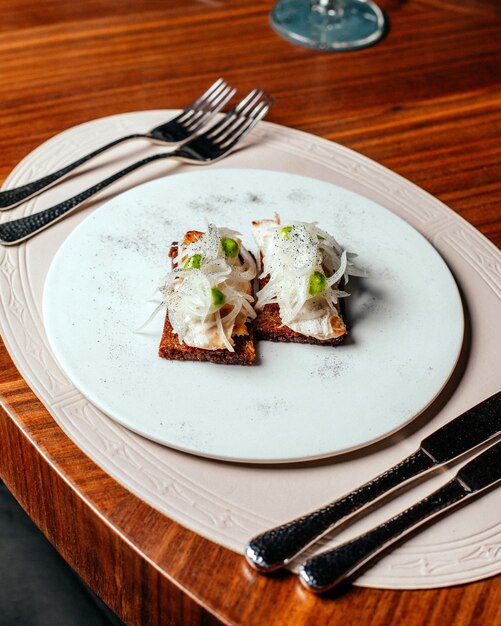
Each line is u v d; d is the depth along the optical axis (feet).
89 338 1.69
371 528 1.50
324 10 2.79
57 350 1.66
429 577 1.46
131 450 1.58
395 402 1.63
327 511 1.49
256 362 1.68
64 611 2.02
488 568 1.47
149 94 2.41
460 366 1.75
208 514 1.51
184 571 1.46
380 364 1.69
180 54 2.57
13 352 1.72
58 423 1.61
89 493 1.53
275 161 2.19
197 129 2.25
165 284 1.72
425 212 2.08
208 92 2.35
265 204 1.99
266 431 1.57
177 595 1.45
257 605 1.43
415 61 2.62
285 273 1.72
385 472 1.55
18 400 1.65
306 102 2.43
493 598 1.45
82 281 1.78
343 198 2.02
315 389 1.64
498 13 2.84
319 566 1.43
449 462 1.59
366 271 1.85
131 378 1.63
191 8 2.77
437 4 2.87
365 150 2.28
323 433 1.57
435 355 1.71
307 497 1.53
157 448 1.59
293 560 1.46
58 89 2.39
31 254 1.89
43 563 2.10
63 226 1.96
